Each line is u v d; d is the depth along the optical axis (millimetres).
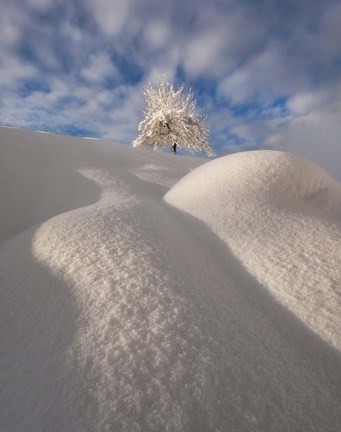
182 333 1034
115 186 3486
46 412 760
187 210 2219
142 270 1357
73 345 968
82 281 1290
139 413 758
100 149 5562
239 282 1459
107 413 754
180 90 14516
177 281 1329
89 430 712
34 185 3490
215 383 867
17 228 2520
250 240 1726
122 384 832
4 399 803
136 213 2064
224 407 803
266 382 904
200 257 1630
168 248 1611
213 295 1303
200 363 925
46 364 906
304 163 2424
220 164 2627
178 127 14719
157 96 14820
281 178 2244
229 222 1917
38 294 1247
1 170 3543
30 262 1488
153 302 1168
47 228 1840
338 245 1614
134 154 5906
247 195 2129
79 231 1712
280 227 1817
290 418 805
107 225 1792
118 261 1419
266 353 1023
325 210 2164
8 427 727
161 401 792
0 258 1627
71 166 4254
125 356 920
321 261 1503
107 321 1063
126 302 1154
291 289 1355
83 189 3383
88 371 872
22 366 910
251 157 2510
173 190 2873
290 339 1123
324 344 1094
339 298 1279
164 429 726
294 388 902
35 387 833
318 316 1208
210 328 1086
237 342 1046
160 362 909
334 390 922
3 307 1190
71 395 802
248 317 1206
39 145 4812
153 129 14797
